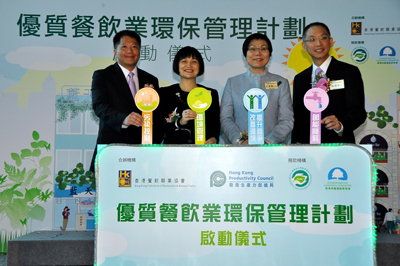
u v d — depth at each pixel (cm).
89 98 376
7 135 372
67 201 371
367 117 373
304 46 378
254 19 379
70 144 374
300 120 376
